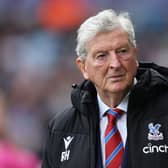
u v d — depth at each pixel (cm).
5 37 4091
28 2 4238
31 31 4116
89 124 1257
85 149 1245
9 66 3981
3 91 3594
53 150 1294
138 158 1202
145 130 1216
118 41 1194
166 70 1273
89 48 1216
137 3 3988
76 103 1273
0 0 4144
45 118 3350
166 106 1232
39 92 3556
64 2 4069
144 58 3869
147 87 1229
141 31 3934
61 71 3812
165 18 3944
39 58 3972
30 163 1612
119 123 1241
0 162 1566
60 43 4022
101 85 1219
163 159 1196
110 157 1222
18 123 3184
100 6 4034
